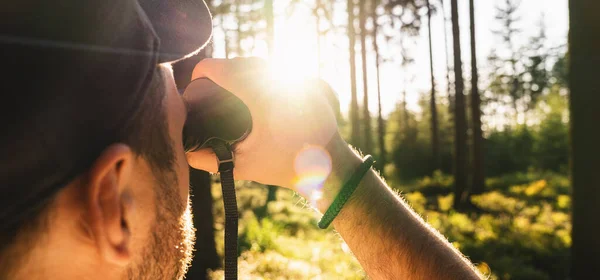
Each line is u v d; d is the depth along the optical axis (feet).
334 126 2.50
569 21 16.52
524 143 115.65
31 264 1.28
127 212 1.41
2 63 1.11
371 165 2.54
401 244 2.48
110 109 1.30
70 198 1.30
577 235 16.65
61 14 1.20
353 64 94.63
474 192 59.31
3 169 1.12
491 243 30.27
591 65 15.99
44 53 1.16
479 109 61.46
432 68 98.68
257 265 21.62
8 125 1.12
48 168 1.18
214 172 2.33
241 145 2.29
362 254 2.56
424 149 108.78
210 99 2.17
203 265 16.65
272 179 2.46
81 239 1.34
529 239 31.17
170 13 1.80
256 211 40.65
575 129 16.42
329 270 20.72
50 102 1.17
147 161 1.52
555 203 52.95
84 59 1.23
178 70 2.31
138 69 1.37
